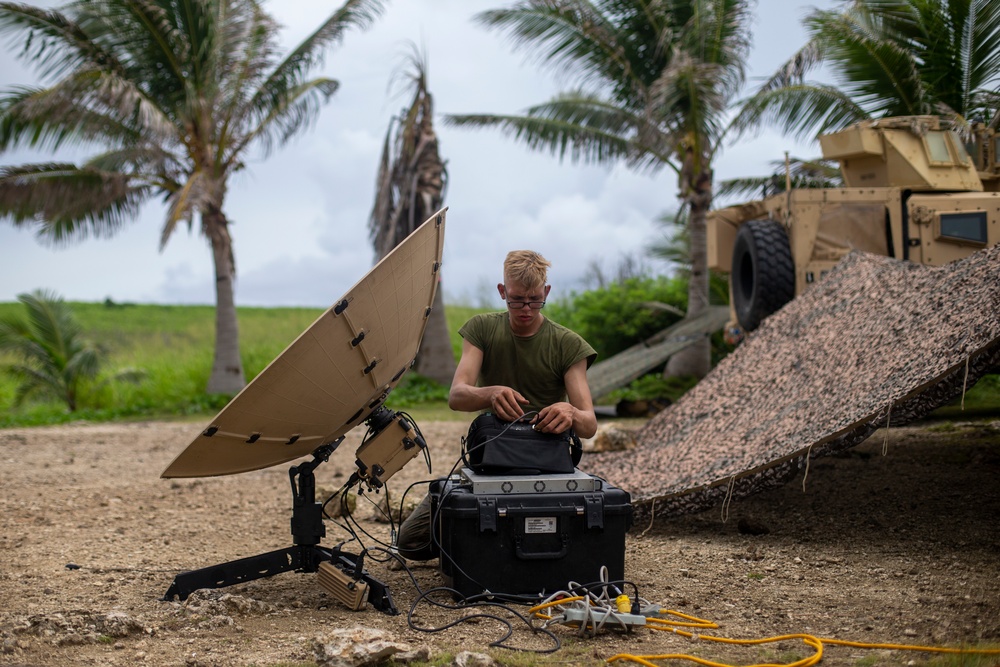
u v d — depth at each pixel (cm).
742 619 357
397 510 599
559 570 373
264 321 2781
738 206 1158
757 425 584
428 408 1642
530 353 398
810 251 959
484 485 371
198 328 3097
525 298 382
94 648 325
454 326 2219
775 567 445
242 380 1880
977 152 1042
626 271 2131
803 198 961
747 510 595
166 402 1873
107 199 1722
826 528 530
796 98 1436
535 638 330
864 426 470
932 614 350
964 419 917
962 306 504
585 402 390
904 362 500
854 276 686
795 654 308
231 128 1841
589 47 1614
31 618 351
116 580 437
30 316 1952
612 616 332
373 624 354
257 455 362
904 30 1361
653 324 1858
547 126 1703
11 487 782
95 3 1634
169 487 770
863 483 646
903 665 290
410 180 1903
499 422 388
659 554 484
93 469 920
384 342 357
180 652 319
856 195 953
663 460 626
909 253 920
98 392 1947
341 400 359
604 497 374
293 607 384
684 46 1534
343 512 579
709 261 1204
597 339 1886
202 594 384
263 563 397
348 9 1819
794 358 642
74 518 625
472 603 368
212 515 636
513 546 369
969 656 288
